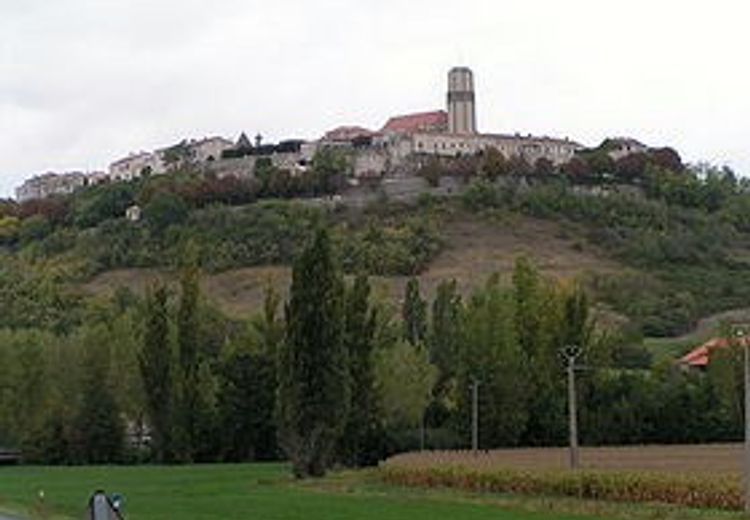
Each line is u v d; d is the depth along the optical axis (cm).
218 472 8025
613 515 4400
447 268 18438
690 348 13225
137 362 9956
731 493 4488
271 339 9581
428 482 6053
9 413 10225
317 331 7031
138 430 10494
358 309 8012
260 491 6059
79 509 4909
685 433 9362
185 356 9450
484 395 8725
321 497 5569
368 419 8062
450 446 8850
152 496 5700
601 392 9369
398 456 7431
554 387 9094
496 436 8756
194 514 4578
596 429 9162
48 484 6875
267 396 9588
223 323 12838
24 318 15375
